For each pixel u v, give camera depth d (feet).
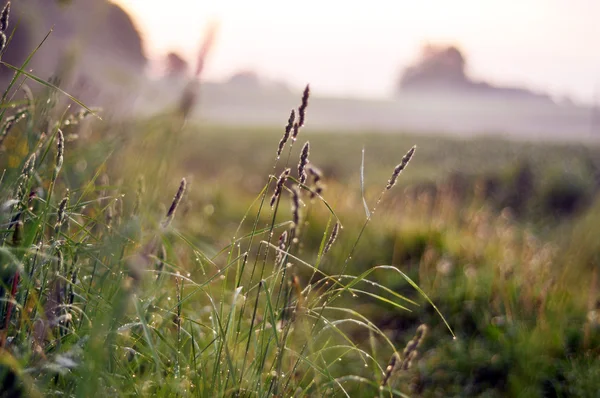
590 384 11.26
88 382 4.97
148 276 7.38
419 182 51.62
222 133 101.04
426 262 16.46
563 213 45.16
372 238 18.58
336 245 17.65
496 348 12.86
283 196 30.78
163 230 7.43
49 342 6.37
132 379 6.35
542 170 54.24
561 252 17.98
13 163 7.95
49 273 6.83
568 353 12.46
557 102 316.19
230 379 6.89
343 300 14.69
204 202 22.95
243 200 26.61
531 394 11.28
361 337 13.38
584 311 14.25
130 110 12.60
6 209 6.11
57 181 9.11
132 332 7.11
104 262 7.33
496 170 56.75
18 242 5.93
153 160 12.06
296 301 7.20
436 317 14.44
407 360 6.97
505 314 14.10
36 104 8.02
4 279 5.94
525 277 15.21
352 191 23.73
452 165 64.54
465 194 46.68
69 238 6.77
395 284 16.16
